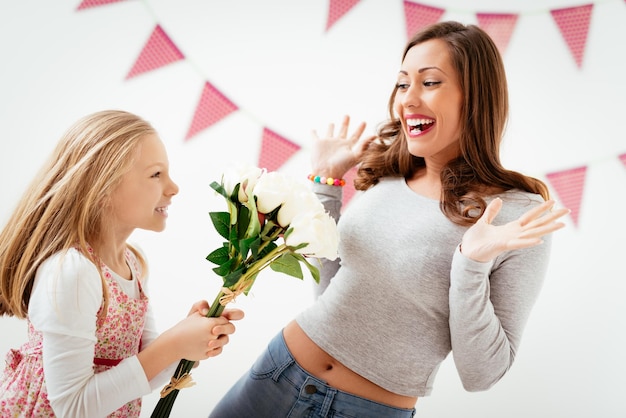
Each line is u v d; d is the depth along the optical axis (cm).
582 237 197
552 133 196
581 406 198
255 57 197
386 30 196
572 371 199
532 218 105
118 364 112
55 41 194
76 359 108
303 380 129
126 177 116
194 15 195
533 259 117
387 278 124
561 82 195
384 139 149
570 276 198
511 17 192
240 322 201
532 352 199
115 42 195
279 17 196
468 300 111
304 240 105
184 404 200
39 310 109
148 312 138
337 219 150
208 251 199
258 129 197
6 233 120
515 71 195
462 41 123
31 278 115
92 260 114
